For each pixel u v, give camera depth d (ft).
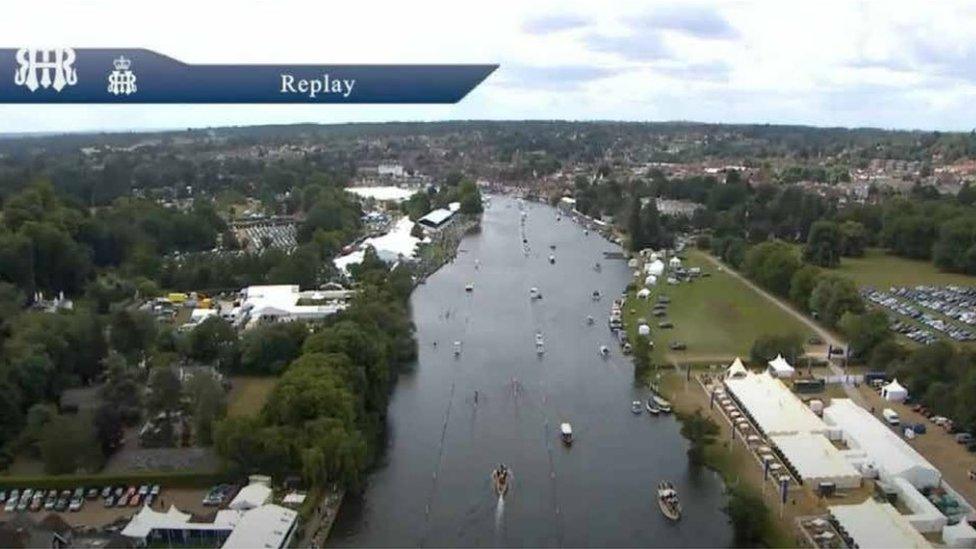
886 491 584.81
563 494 608.19
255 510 532.73
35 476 602.85
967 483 607.78
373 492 611.88
